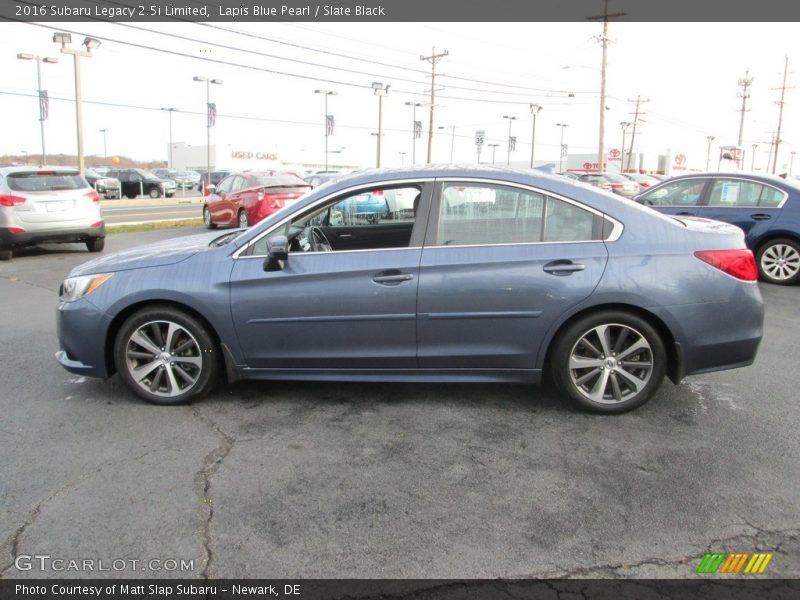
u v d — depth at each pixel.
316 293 4.13
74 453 3.67
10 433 3.94
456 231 4.13
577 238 4.05
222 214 15.95
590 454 3.64
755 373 5.08
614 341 4.09
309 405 4.41
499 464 3.53
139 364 4.41
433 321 4.09
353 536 2.86
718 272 3.98
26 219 10.92
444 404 4.41
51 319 6.92
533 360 4.11
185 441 3.83
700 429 3.98
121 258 4.54
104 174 45.31
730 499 3.15
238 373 4.35
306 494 3.21
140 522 2.96
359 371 4.27
